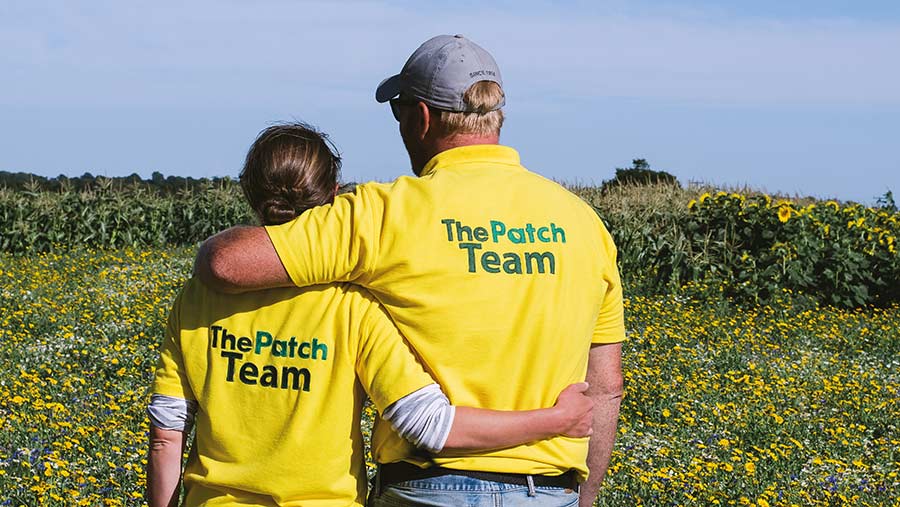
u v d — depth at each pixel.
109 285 14.19
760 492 6.08
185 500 2.41
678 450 6.83
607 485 5.88
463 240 2.30
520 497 2.32
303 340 2.29
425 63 2.47
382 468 2.39
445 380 2.29
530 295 2.33
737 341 11.29
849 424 8.16
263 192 2.37
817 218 15.39
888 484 6.47
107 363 9.05
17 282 14.30
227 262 2.22
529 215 2.38
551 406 2.37
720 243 14.30
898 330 12.27
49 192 20.72
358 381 2.33
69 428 6.53
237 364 2.31
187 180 22.33
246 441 2.31
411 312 2.28
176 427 2.40
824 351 11.35
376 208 2.30
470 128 2.46
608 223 15.80
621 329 2.67
